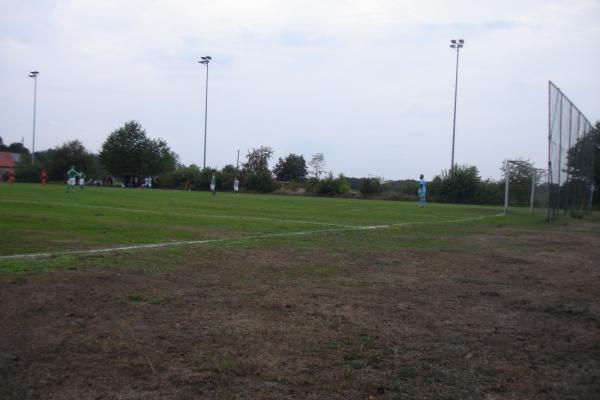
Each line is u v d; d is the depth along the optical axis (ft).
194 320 16.56
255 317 17.16
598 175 123.24
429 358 13.79
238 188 207.62
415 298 20.80
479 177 161.89
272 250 32.71
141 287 20.80
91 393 11.00
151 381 11.71
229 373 12.32
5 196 96.48
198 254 29.84
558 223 70.18
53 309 17.04
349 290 21.86
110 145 269.64
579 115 89.25
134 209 69.56
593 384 12.34
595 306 20.21
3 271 22.40
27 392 10.96
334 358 13.56
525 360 13.88
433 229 52.26
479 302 20.47
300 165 314.55
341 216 69.05
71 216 54.65
